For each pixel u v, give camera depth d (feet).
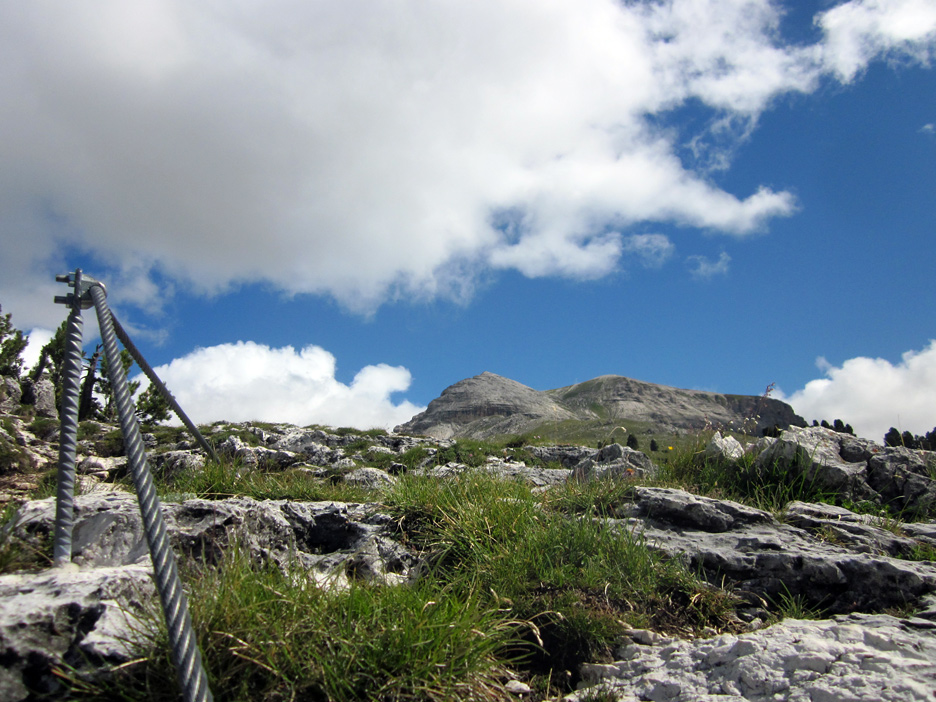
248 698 9.33
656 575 15.47
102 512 14.08
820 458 24.11
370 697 9.57
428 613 11.60
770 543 16.93
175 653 7.42
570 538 16.60
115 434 72.49
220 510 15.96
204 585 11.09
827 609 14.97
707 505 19.11
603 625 13.30
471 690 10.36
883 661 10.12
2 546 12.28
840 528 18.74
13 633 9.08
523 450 61.77
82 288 11.62
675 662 11.78
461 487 21.09
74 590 10.27
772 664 10.68
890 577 15.26
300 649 9.98
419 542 18.30
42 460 57.52
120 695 8.99
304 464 51.29
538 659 12.97
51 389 98.63
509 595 14.56
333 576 14.66
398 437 67.87
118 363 9.88
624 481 22.77
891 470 23.54
